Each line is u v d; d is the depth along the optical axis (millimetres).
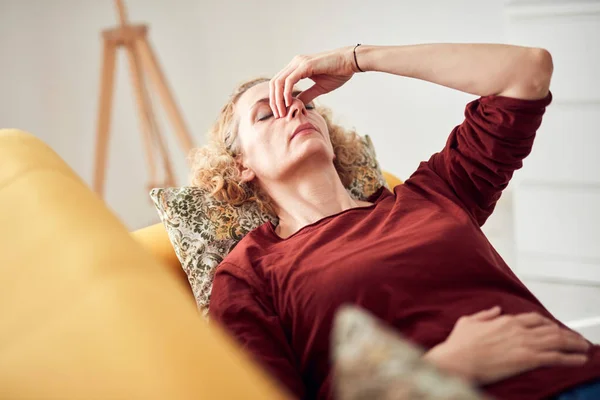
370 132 3715
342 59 1714
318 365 1353
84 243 998
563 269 2775
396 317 1317
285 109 1724
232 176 1813
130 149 3789
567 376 1154
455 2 3434
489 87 1547
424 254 1385
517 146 1570
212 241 1733
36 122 3678
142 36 3314
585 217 2699
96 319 838
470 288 1376
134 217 3842
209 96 3848
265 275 1474
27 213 1118
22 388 790
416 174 1688
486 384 1160
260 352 1329
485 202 1646
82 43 3664
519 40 2664
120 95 3725
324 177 1715
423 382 787
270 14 3674
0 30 3586
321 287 1367
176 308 871
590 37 2557
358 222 1547
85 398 738
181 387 715
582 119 2629
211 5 3732
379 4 3523
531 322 1235
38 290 952
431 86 3566
